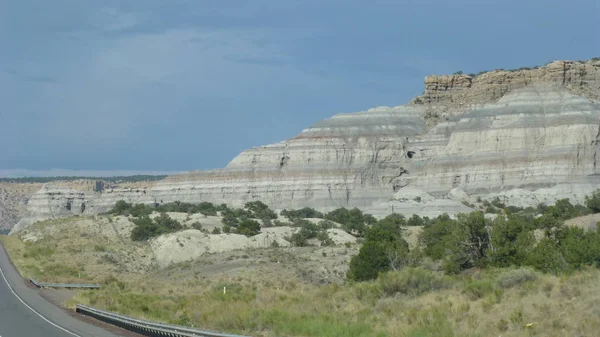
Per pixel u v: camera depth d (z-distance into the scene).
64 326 33.16
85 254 100.38
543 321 24.67
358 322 29.58
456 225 58.19
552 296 28.62
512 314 25.98
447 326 26.20
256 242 107.62
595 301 25.72
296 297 43.47
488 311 28.17
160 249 102.75
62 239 119.25
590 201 117.06
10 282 65.94
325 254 78.81
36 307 43.69
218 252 95.44
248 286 60.72
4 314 39.19
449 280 39.81
